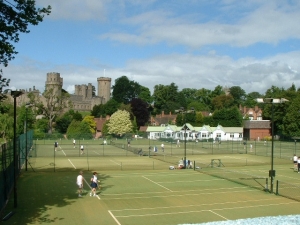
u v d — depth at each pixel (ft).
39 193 105.40
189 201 95.40
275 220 71.67
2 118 275.59
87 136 378.12
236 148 285.84
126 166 172.04
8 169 103.35
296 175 144.56
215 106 613.52
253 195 102.94
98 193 105.81
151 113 631.56
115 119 412.77
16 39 82.33
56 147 264.93
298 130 365.40
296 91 431.43
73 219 77.56
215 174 144.66
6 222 74.90
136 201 95.45
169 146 303.68
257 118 568.41
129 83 610.65
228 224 68.85
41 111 424.87
